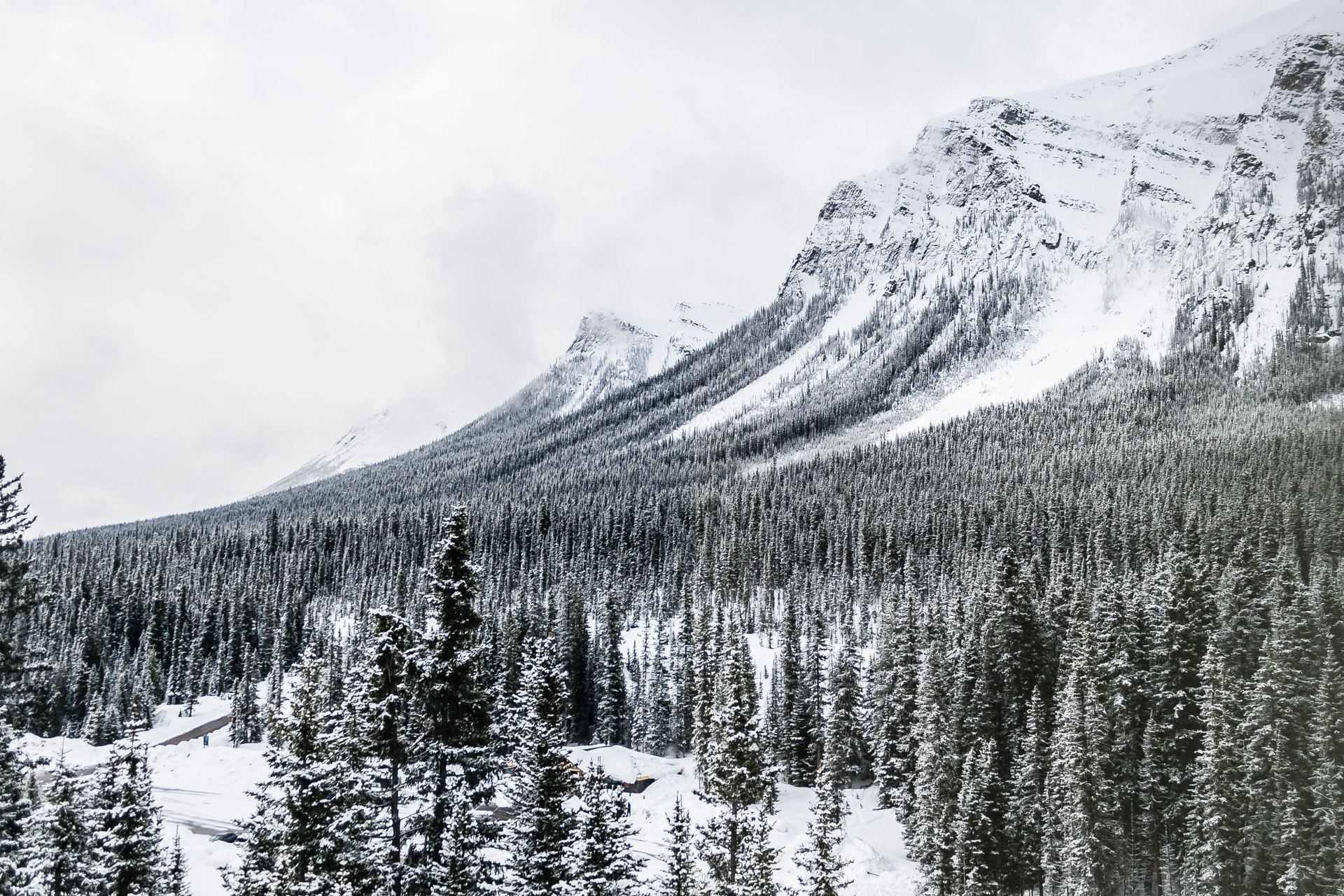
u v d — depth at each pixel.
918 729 75.25
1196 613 72.00
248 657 132.62
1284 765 56.91
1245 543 101.88
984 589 90.19
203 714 133.25
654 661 123.81
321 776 28.72
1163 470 177.00
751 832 45.53
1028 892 67.81
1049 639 79.62
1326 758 57.22
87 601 161.12
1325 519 116.69
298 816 28.84
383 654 26.97
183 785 74.50
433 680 26.94
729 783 46.22
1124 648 71.25
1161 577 77.62
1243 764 57.94
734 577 178.62
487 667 28.89
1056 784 64.44
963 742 73.44
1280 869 55.56
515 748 31.62
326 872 28.08
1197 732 64.06
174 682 149.75
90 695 133.62
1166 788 64.38
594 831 34.34
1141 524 139.25
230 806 67.25
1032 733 68.44
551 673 36.66
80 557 189.12
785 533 191.00
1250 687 63.66
